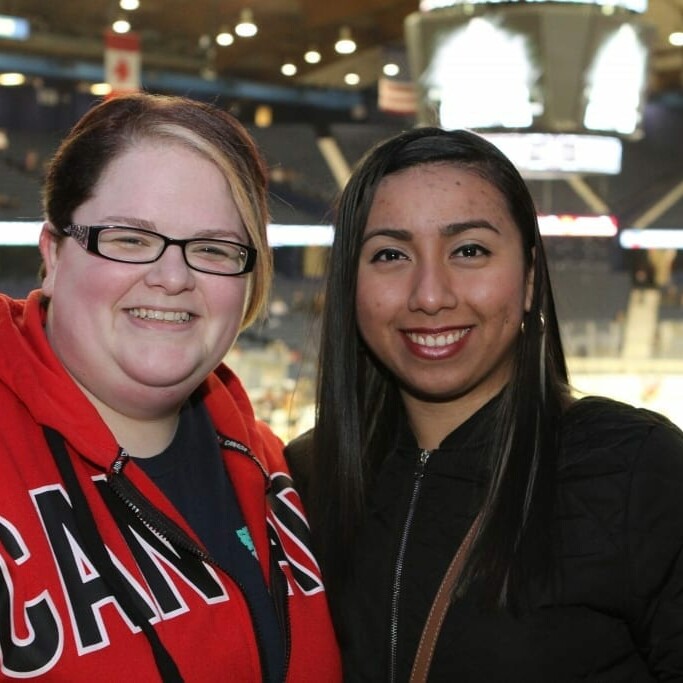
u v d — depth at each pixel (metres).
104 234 1.23
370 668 1.46
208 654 1.24
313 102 22.88
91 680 1.14
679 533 1.33
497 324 1.45
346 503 1.55
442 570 1.43
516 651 1.34
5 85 20.44
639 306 19.14
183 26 16.23
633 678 1.38
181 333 1.27
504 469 1.41
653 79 20.91
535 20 10.12
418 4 12.98
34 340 1.28
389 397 1.65
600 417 1.43
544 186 22.53
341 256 1.54
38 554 1.16
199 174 1.26
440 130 1.49
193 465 1.40
